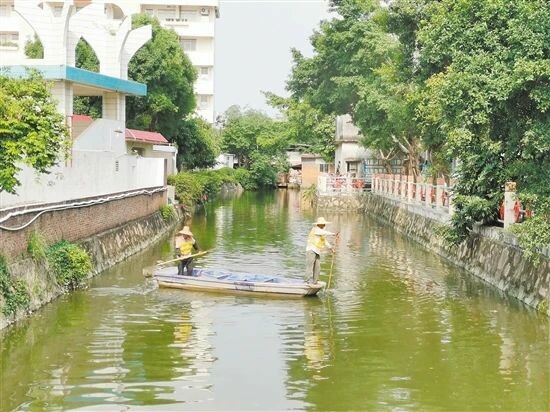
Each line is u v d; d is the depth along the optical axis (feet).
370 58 127.03
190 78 152.66
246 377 37.35
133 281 63.67
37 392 34.58
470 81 51.60
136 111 139.03
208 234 104.94
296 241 97.04
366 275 70.08
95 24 97.19
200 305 54.70
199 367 38.96
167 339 44.68
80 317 50.01
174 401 33.58
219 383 36.32
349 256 84.12
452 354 41.96
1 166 48.01
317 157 239.71
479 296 59.16
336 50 144.87
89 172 74.95
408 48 98.22
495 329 47.93
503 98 49.47
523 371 38.81
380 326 48.73
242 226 117.91
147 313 51.72
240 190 245.86
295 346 43.50
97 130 88.63
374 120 124.88
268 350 42.55
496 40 53.83
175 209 121.39
